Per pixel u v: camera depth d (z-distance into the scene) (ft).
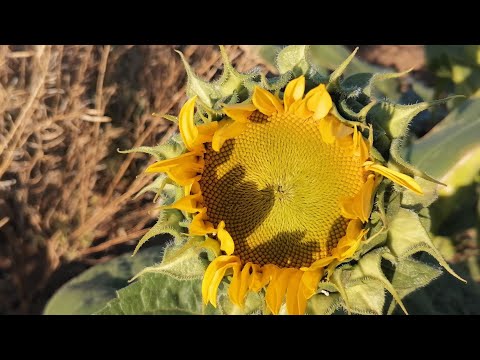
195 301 1.42
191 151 1.07
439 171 1.53
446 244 1.63
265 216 1.10
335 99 1.03
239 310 1.13
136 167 2.63
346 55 1.98
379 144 1.04
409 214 1.05
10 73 2.55
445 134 1.58
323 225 1.08
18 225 2.56
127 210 2.62
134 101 2.60
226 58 1.05
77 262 2.59
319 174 1.08
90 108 2.63
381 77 1.04
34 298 2.55
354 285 1.08
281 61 1.07
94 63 2.59
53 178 2.57
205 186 1.10
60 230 2.57
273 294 1.07
